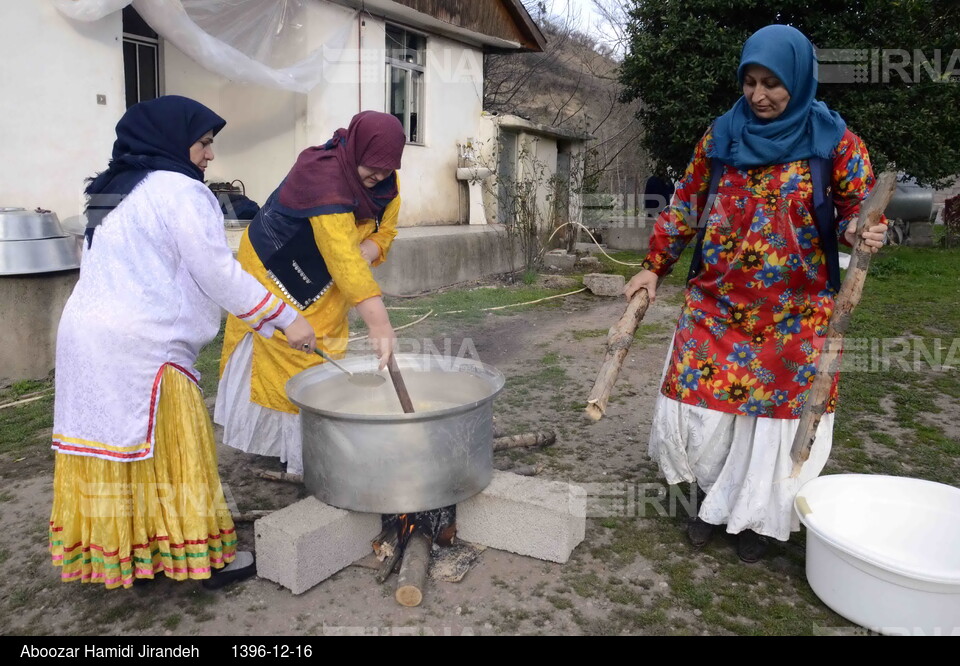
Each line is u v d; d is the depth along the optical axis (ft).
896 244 47.62
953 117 32.81
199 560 7.74
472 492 8.72
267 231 9.33
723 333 8.80
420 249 27.53
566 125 60.90
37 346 16.61
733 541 9.57
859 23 32.07
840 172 8.14
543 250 34.24
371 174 8.97
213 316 7.97
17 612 7.96
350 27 27.37
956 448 12.59
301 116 25.86
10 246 16.03
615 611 8.02
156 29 20.95
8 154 17.94
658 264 9.41
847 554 7.59
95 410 7.19
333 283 9.70
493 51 37.73
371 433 7.99
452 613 7.96
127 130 7.49
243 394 10.34
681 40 32.71
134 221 7.17
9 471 11.70
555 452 12.31
